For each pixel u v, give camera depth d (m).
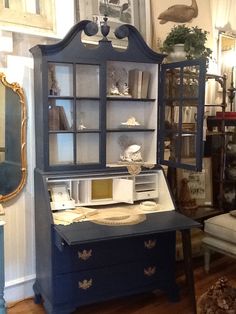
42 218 2.47
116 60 2.58
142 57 2.68
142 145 3.00
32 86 2.61
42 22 2.56
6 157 2.54
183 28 3.00
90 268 2.42
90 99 2.56
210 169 3.57
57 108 2.53
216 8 3.67
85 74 2.64
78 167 2.54
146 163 2.80
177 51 2.95
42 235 2.49
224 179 3.59
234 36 3.87
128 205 2.80
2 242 2.18
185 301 2.71
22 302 2.67
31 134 2.64
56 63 2.47
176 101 2.74
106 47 2.54
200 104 2.51
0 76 2.45
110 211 2.62
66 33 2.54
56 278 2.34
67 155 2.66
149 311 2.58
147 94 2.88
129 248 2.51
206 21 3.59
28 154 2.64
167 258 2.65
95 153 2.73
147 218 2.46
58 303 2.36
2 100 2.49
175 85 2.78
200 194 3.50
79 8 2.74
